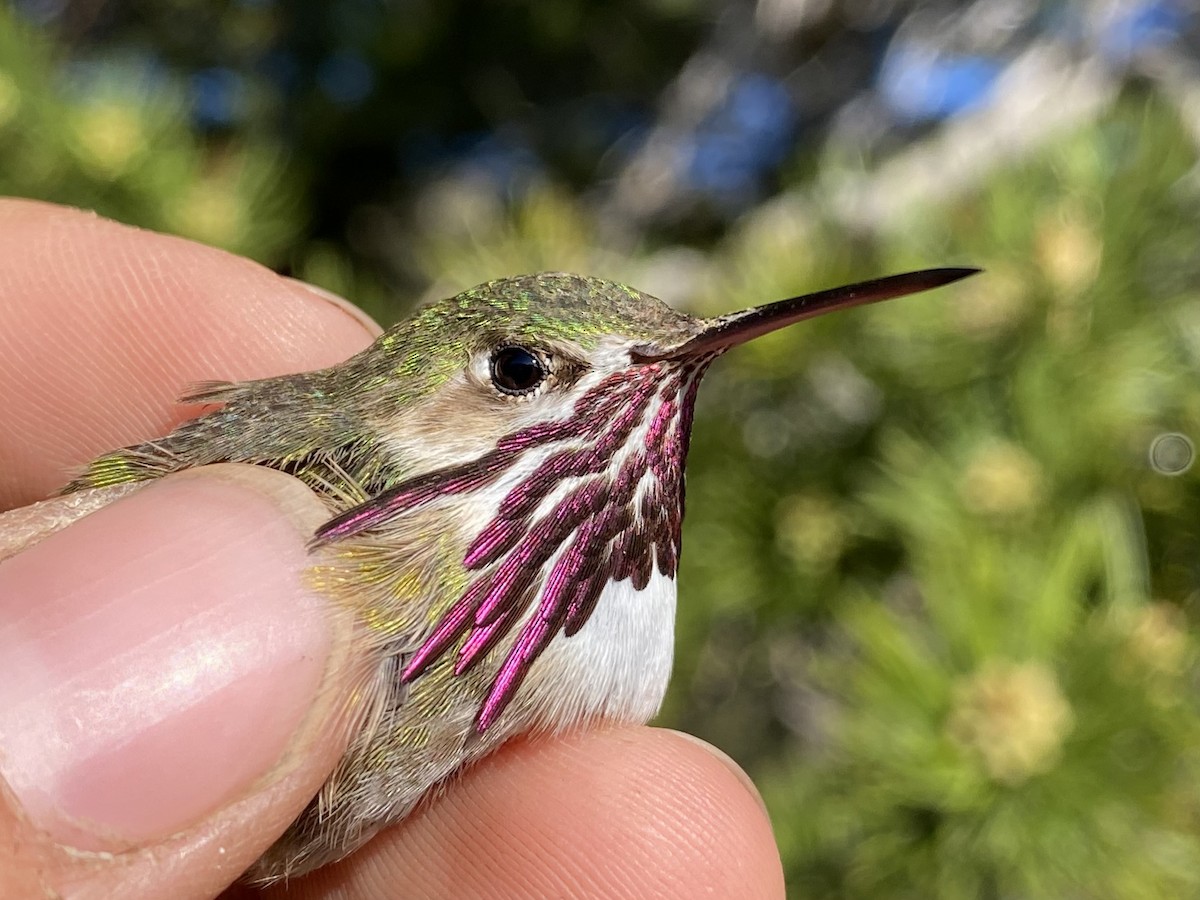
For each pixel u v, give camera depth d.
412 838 0.05
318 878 0.05
